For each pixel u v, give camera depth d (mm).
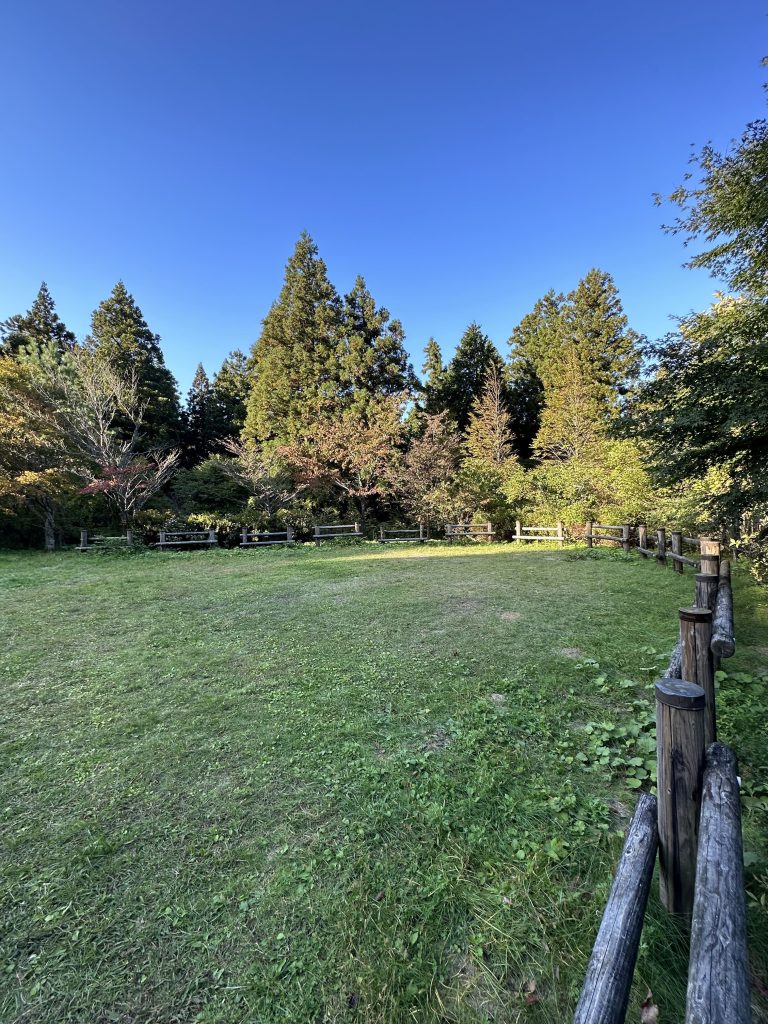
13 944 1613
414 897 1755
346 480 17828
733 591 6078
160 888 1829
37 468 11945
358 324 20969
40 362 13625
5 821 2205
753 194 4613
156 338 23156
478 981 1463
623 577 7457
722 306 7281
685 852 1455
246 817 2205
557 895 1732
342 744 2791
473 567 8953
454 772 2494
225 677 3828
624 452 12453
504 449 20797
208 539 13250
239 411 27047
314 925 1661
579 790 2318
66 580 8055
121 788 2436
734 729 2758
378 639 4668
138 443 18406
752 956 1466
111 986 1478
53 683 3746
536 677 3627
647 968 1419
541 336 26453
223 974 1506
